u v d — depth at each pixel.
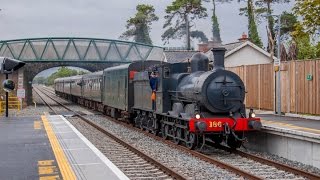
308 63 21.41
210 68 17.91
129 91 23.45
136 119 22.30
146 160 12.98
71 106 46.06
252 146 16.30
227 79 14.72
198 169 11.72
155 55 48.81
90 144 15.25
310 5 17.78
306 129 15.66
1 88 40.38
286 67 23.31
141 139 18.38
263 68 25.69
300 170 11.03
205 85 14.52
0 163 11.69
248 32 52.50
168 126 17.31
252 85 27.23
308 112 21.48
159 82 17.75
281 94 23.88
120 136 19.42
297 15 18.28
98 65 55.03
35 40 47.97
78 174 10.07
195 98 14.83
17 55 47.31
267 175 11.05
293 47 35.47
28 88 49.97
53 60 47.44
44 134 18.45
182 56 43.47
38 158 12.42
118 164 12.34
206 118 14.44
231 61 37.81
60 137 17.36
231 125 14.41
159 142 17.41
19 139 16.80
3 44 47.19
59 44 48.22
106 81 30.48
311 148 12.79
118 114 27.91
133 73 23.44
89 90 39.84
